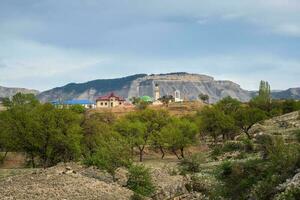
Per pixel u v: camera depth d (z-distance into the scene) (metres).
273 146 35.91
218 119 107.00
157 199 42.44
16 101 109.75
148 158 109.25
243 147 70.81
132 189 44.97
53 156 79.06
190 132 104.75
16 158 101.88
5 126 79.94
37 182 42.47
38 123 75.25
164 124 112.62
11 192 37.84
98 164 54.31
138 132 102.88
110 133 87.62
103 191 41.03
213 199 33.97
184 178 50.44
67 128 77.56
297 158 30.23
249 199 29.36
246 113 105.19
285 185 27.34
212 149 88.94
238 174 33.72
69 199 36.56
